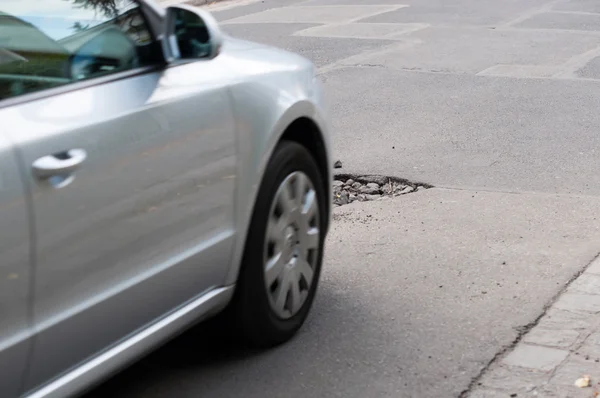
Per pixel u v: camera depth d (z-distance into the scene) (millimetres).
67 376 3436
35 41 3510
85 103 3516
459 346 4711
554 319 5004
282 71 4711
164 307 3906
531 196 7273
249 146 4289
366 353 4656
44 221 3203
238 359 4609
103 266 3490
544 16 17391
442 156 8508
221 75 4246
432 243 6238
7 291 3082
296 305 4797
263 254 4484
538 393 4223
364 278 5637
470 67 12852
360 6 19203
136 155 3621
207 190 4043
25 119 3258
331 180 5180
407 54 13867
